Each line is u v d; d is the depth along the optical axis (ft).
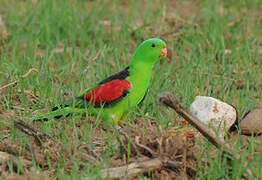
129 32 63.31
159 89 45.65
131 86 36.91
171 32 61.62
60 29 65.00
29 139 33.94
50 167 30.48
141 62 37.32
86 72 50.37
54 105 40.68
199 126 31.76
